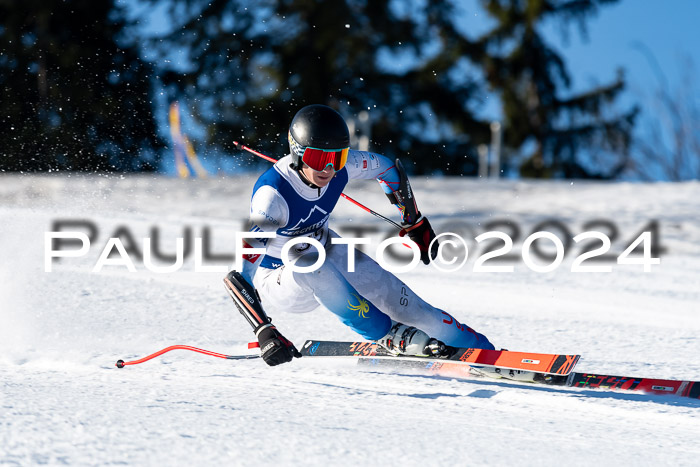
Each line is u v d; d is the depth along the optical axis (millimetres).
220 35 100062
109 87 96188
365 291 11211
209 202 54875
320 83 99438
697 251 34562
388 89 101812
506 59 106500
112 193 56969
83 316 15461
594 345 14406
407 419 8812
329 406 9273
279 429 8039
